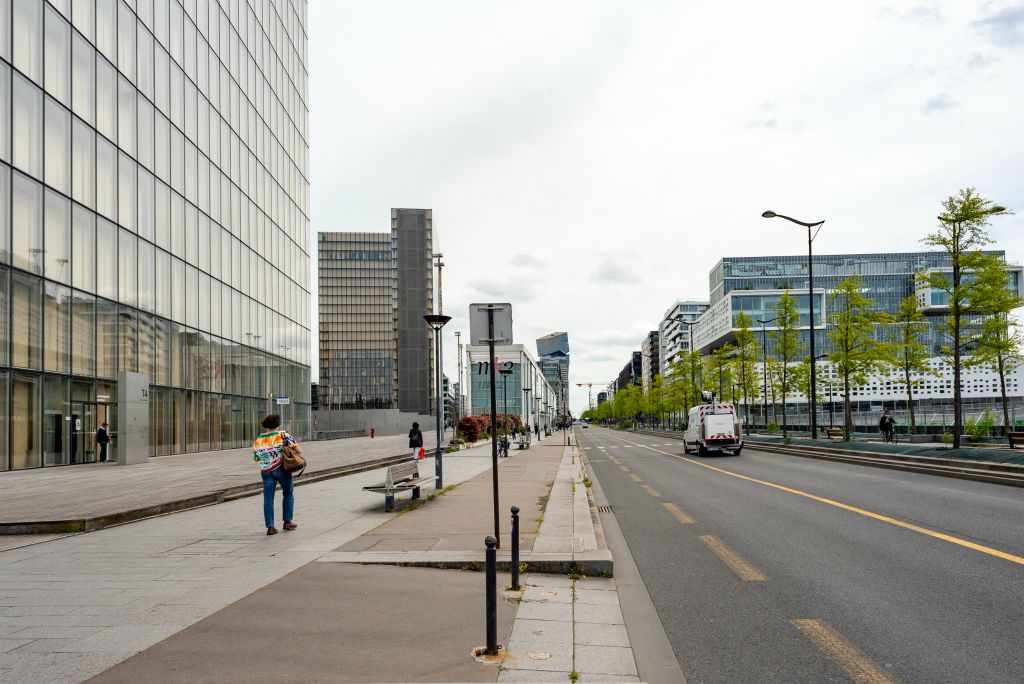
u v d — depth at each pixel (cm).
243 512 1298
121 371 2775
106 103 2819
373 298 14962
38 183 2384
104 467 2416
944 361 3319
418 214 14700
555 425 16225
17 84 2284
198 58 3722
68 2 2575
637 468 2522
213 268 3856
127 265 2952
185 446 3453
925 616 573
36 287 2364
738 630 554
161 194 3262
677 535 1028
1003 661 466
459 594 661
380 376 14700
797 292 12225
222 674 447
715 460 2841
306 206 5859
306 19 6003
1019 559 775
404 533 998
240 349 4250
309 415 5838
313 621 567
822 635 534
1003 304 2242
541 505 1317
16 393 2262
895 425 4066
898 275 13900
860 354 3391
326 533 1014
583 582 733
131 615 589
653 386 10556
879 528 1012
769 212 3406
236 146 4259
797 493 1499
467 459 3167
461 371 7694
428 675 447
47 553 902
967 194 2269
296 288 5522
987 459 1873
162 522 1178
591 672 460
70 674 449
